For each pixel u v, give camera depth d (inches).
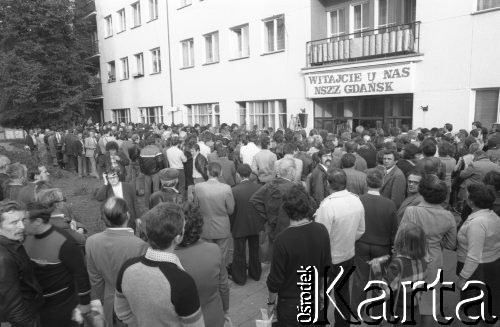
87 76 1065.5
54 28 979.3
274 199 198.7
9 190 206.2
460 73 426.6
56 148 654.5
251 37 686.5
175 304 84.7
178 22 864.9
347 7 560.4
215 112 791.1
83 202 419.8
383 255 163.0
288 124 635.5
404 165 231.3
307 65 592.1
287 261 119.6
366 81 507.5
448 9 430.0
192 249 112.4
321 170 235.1
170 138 388.8
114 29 1117.1
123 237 124.9
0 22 952.3
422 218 144.1
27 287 117.7
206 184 200.4
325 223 155.1
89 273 128.5
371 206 163.6
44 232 123.6
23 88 908.0
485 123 419.2
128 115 1127.0
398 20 501.0
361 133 380.2
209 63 790.5
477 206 145.9
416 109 469.4
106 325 125.7
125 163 432.8
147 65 996.6
